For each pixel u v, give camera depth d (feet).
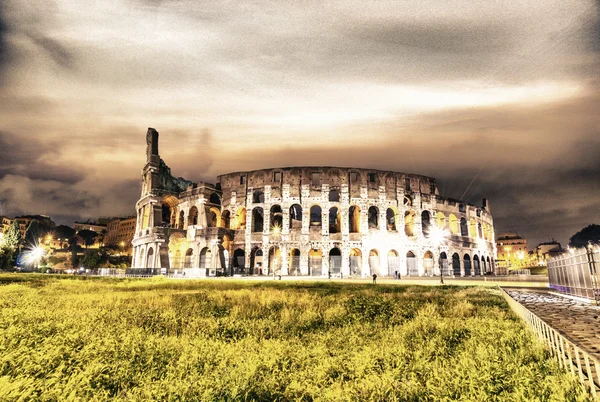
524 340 30.63
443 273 246.47
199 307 53.21
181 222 277.03
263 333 35.53
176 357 25.35
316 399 18.76
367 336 35.04
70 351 26.00
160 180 279.69
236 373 20.95
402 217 245.24
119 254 465.06
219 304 57.72
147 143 285.64
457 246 255.70
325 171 245.04
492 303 67.31
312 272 233.55
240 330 36.81
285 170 247.50
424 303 63.57
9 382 19.42
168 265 234.38
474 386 20.04
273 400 19.30
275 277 199.52
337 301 63.52
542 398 18.24
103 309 47.29
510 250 561.84
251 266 237.86
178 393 18.51
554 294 78.07
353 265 233.14
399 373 22.36
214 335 33.63
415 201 250.57
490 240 303.89
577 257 66.64
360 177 245.86
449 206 263.29
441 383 20.65
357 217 248.93
